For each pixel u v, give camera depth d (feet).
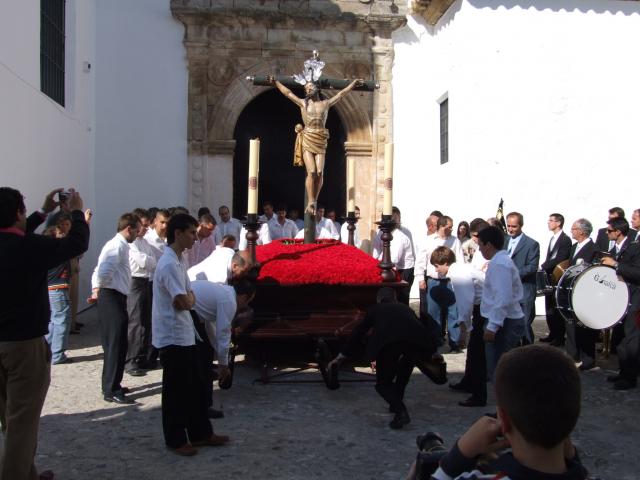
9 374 12.61
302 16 44.55
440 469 6.36
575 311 24.99
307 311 24.61
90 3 42.86
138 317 24.56
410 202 46.11
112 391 20.66
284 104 54.80
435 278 29.89
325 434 17.90
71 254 12.99
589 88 39.91
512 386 5.50
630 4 40.06
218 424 18.69
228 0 44.29
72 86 38.88
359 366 25.72
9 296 12.44
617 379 23.54
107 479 14.70
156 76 44.29
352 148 45.68
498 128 39.32
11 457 12.52
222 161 44.78
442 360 18.38
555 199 39.63
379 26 45.32
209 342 19.06
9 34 28.22
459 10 40.57
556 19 39.63
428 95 46.29
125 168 44.14
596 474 15.47
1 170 27.27
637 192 40.32
